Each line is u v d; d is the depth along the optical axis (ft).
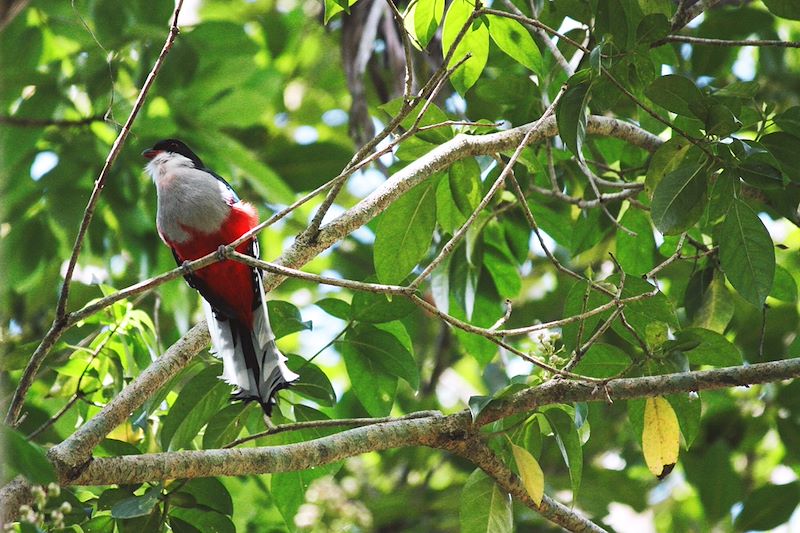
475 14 26.43
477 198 31.53
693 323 35.06
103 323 32.76
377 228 31.01
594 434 48.21
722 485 41.04
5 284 43.52
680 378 26.21
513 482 28.30
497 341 24.88
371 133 39.47
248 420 31.37
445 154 29.60
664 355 26.91
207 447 29.45
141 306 47.78
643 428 29.27
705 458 41.50
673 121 33.30
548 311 51.11
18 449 20.42
